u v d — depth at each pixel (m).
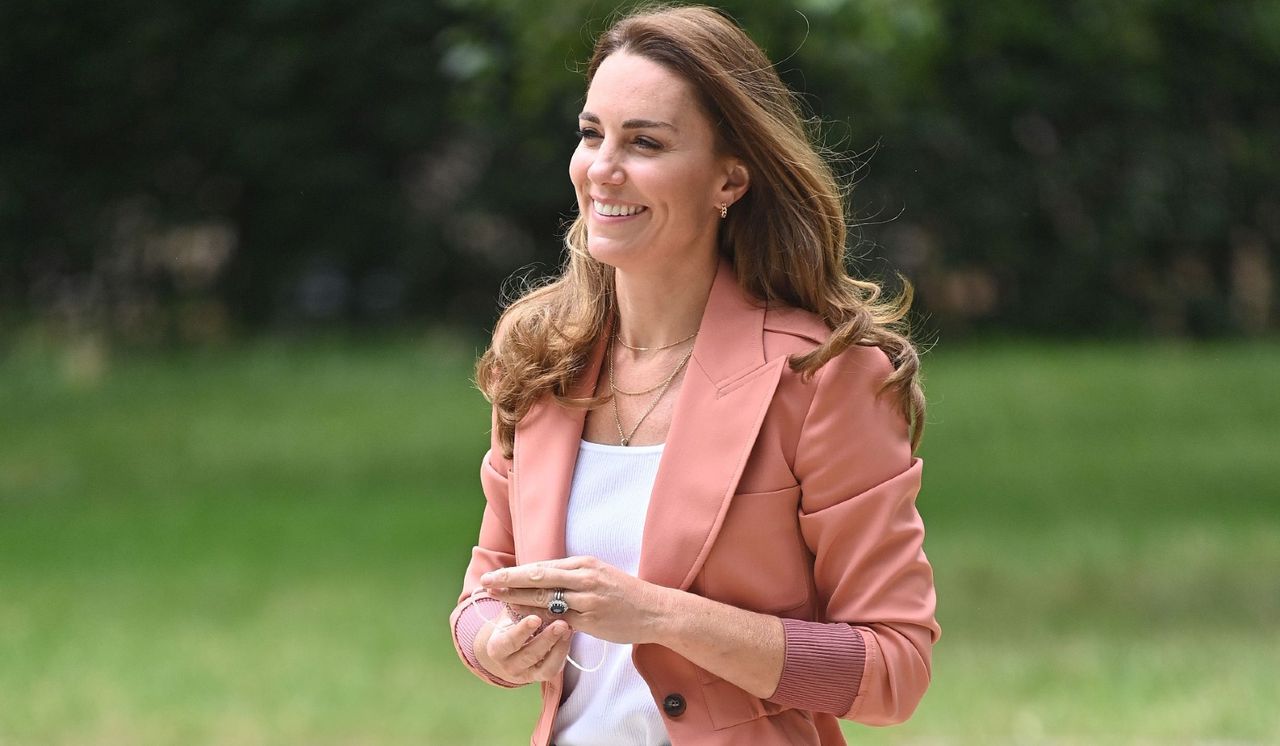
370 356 51.81
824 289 7.26
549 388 7.50
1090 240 63.16
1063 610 24.98
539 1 25.45
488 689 21.33
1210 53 62.09
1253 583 26.52
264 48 56.75
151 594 26.91
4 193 57.81
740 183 7.24
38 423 41.97
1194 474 35.50
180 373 48.62
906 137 57.69
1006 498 33.22
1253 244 66.19
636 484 7.23
